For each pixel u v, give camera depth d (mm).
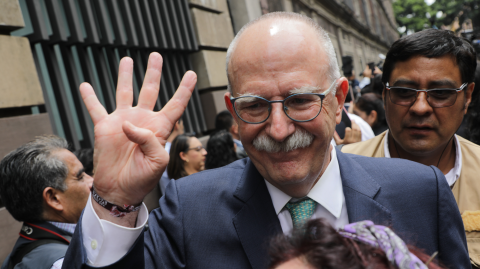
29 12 2951
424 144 1470
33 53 3008
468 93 1533
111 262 902
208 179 1264
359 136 2516
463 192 1509
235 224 1139
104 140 901
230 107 1134
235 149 3625
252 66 986
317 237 580
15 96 2604
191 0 4996
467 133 2215
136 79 4109
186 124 4734
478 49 2822
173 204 1211
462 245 1183
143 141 859
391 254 552
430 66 1411
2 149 2463
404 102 1473
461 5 39500
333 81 1050
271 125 978
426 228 1139
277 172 1023
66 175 1782
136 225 945
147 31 4242
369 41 27875
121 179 888
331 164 1173
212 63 5199
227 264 1115
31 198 1719
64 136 3533
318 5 13516
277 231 1130
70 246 928
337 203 1147
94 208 913
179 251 1154
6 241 2426
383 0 39312
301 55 978
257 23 1031
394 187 1177
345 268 521
